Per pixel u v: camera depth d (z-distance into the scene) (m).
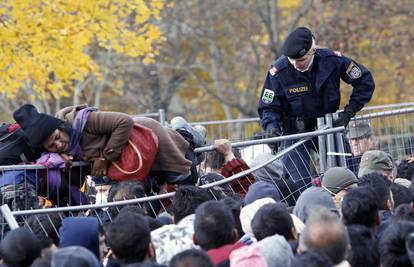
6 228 14.25
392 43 46.41
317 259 10.36
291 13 52.31
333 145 17.83
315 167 18.03
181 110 55.47
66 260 10.66
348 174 15.27
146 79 45.59
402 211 12.77
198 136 16.77
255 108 49.91
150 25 31.64
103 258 12.99
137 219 11.67
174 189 16.11
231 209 13.41
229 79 52.59
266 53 50.28
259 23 50.44
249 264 11.01
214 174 16.17
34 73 30.02
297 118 18.38
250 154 19.31
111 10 30.41
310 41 17.86
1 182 14.96
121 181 15.17
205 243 11.76
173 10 49.59
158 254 12.50
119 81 45.97
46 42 29.73
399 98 47.78
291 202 16.50
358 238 11.84
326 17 46.50
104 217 14.83
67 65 30.02
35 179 15.10
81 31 29.78
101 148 15.25
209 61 55.59
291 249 11.73
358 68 18.17
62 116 15.38
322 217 10.98
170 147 15.91
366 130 18.70
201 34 51.22
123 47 31.44
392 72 47.69
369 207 12.49
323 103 18.19
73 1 29.62
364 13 46.25
